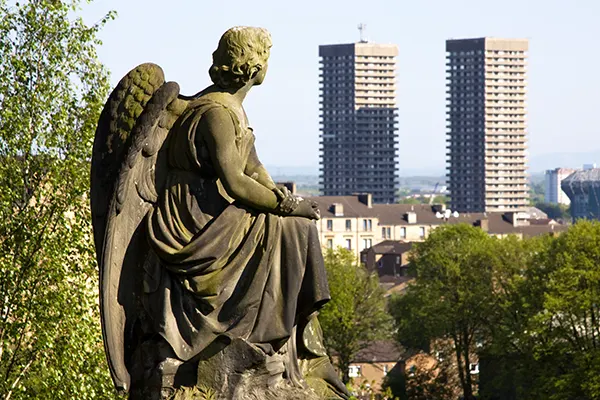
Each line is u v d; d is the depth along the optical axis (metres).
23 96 64.94
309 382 21.80
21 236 62.25
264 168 21.22
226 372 20.45
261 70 21.17
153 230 20.52
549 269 161.62
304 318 21.59
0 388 59.12
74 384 59.50
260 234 20.78
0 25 65.62
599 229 153.12
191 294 20.53
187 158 20.50
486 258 193.38
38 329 60.56
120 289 20.59
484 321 193.38
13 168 64.19
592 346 147.00
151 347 20.66
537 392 150.50
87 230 63.75
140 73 20.47
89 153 64.81
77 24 67.06
